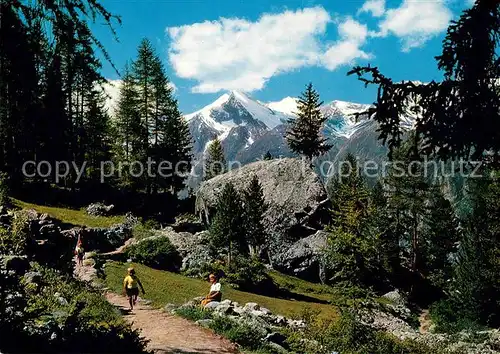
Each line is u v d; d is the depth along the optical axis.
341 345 17.17
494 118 6.69
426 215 62.19
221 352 12.80
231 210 41.03
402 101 7.10
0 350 7.35
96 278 26.00
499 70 6.81
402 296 49.94
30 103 7.07
